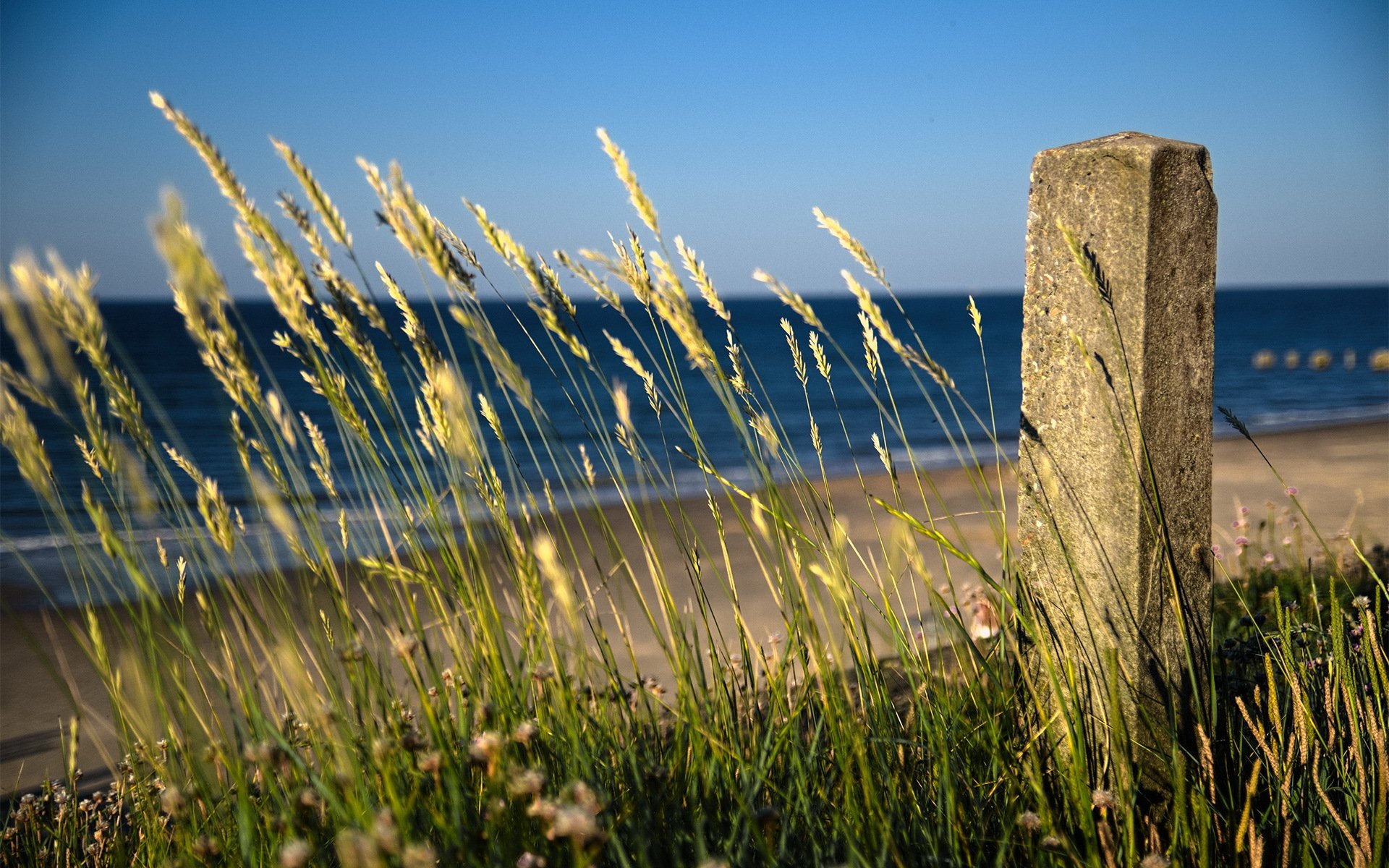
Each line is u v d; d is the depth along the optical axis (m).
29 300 1.22
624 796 1.55
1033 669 2.14
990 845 1.72
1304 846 1.66
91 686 5.81
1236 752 2.00
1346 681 1.87
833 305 179.12
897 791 1.70
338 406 1.61
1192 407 2.03
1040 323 2.09
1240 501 10.05
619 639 4.87
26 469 1.39
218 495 1.55
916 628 2.84
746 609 6.13
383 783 1.42
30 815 2.50
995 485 12.30
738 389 1.92
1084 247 1.97
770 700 1.88
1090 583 2.02
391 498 1.67
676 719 1.77
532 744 1.55
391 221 1.59
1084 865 1.53
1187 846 1.67
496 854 1.23
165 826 1.82
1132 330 1.90
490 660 1.57
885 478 14.72
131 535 1.51
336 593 1.59
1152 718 1.97
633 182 1.81
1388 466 13.53
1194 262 1.97
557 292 1.89
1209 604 2.14
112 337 1.40
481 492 1.68
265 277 1.50
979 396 36.56
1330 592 1.92
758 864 1.50
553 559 1.42
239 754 1.48
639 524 1.88
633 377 32.69
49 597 1.60
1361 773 1.67
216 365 1.49
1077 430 2.03
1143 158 1.85
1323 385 39.16
